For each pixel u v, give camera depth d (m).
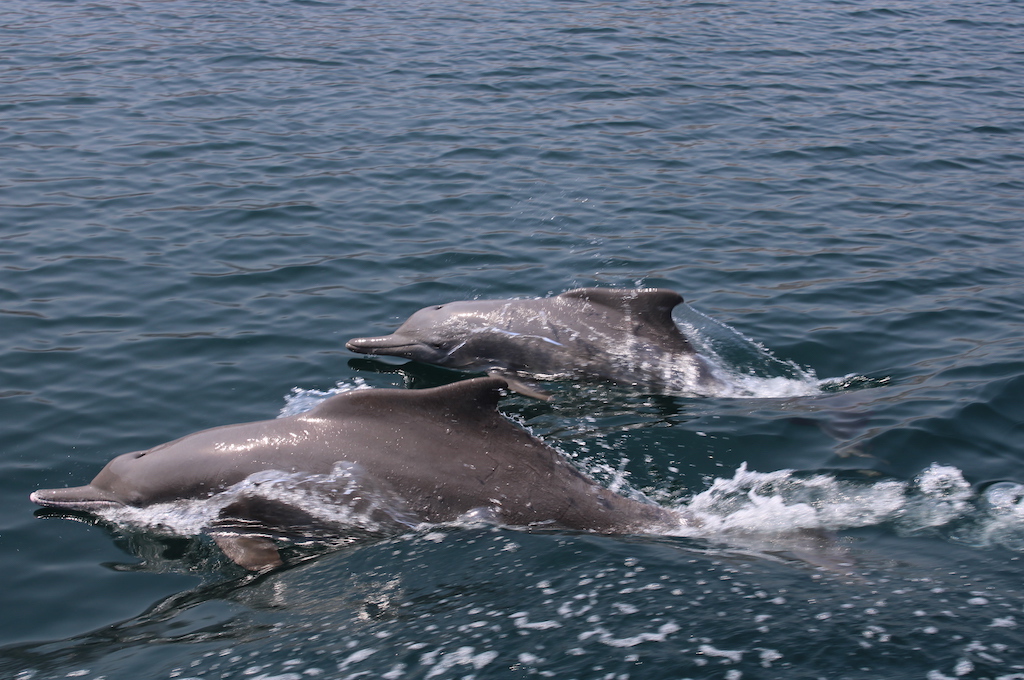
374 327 9.59
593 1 29.47
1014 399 7.88
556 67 21.28
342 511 6.12
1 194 12.70
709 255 11.67
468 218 12.67
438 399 6.24
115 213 12.30
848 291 10.62
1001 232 12.66
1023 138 17.22
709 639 4.28
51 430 7.41
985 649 4.16
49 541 6.16
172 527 6.30
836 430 7.55
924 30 27.31
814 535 5.89
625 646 4.27
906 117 18.45
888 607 4.57
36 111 16.45
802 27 27.05
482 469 6.14
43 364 8.44
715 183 14.44
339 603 5.13
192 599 5.51
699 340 9.31
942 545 5.68
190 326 9.36
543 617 4.62
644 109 18.31
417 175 14.26
